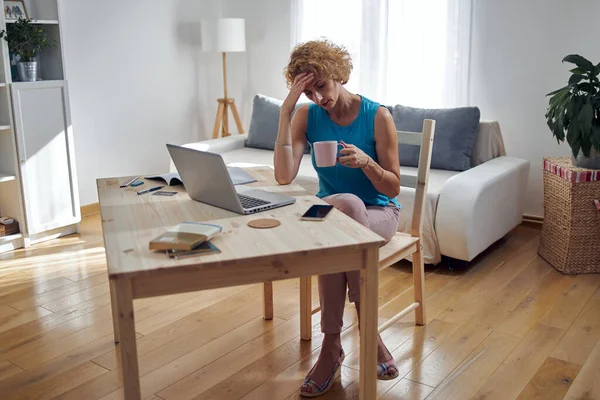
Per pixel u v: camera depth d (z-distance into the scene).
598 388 2.14
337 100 2.23
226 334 2.57
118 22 4.43
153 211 1.89
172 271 1.45
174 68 4.88
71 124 3.86
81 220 4.30
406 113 3.83
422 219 2.47
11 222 3.69
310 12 4.59
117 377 2.26
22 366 2.34
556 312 2.74
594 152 3.09
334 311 2.07
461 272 3.24
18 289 3.08
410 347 2.44
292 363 2.33
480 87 4.03
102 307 2.87
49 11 3.75
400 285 3.08
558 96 3.11
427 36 4.04
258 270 1.56
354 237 1.63
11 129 3.57
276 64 4.97
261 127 4.41
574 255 3.16
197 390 2.16
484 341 2.49
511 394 2.11
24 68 3.64
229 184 1.81
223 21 4.65
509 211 3.55
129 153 4.67
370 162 2.08
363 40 4.28
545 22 3.72
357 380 2.22
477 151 3.74
